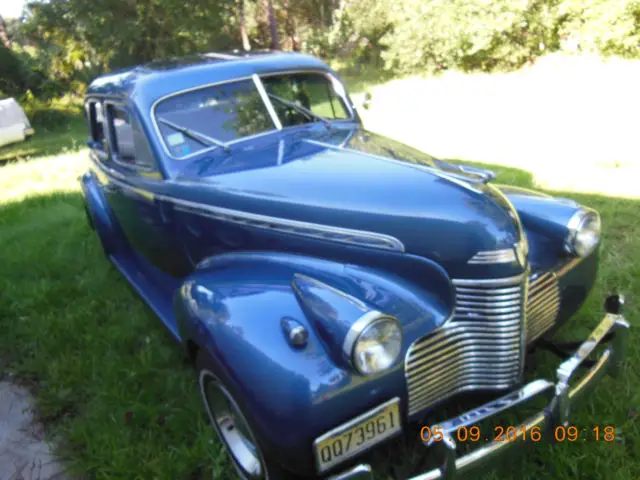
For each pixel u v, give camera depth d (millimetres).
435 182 2688
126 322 4145
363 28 20250
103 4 18141
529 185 6023
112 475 2744
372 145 3395
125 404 3238
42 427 3217
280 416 2113
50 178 9188
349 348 2080
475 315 2465
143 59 19562
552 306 2879
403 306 2430
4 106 12617
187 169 3244
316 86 3953
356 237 2582
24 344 4066
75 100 19578
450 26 15344
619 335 2688
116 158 3988
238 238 2971
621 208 5203
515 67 15406
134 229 4020
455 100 11367
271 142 3457
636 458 2523
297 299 2389
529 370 3102
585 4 13992
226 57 3879
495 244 2398
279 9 29594
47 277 5145
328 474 2363
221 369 2277
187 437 2969
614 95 9938
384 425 2262
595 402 2842
